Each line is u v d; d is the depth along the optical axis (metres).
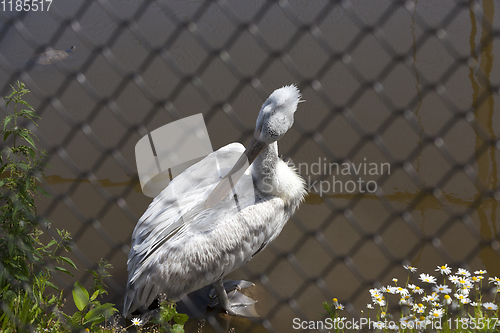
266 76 6.45
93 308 3.29
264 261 4.52
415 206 4.89
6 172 3.92
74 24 2.78
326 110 6.04
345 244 4.59
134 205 5.06
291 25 7.15
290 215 4.12
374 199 5.04
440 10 6.89
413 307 3.26
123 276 4.36
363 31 2.63
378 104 6.06
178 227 3.80
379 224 4.77
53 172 5.39
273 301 4.12
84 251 4.60
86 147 5.66
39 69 6.52
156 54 2.81
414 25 6.80
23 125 3.07
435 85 2.80
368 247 4.54
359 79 2.81
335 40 6.87
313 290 4.18
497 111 5.59
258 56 6.74
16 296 2.89
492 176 5.02
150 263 3.69
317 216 4.93
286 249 4.59
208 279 3.78
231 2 7.39
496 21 5.39
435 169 5.23
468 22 6.48
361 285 4.17
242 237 3.78
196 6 7.40
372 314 3.83
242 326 3.90
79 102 6.20
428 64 6.28
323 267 4.38
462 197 4.92
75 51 6.79
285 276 4.34
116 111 3.15
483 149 5.30
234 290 4.23
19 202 2.81
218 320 3.96
